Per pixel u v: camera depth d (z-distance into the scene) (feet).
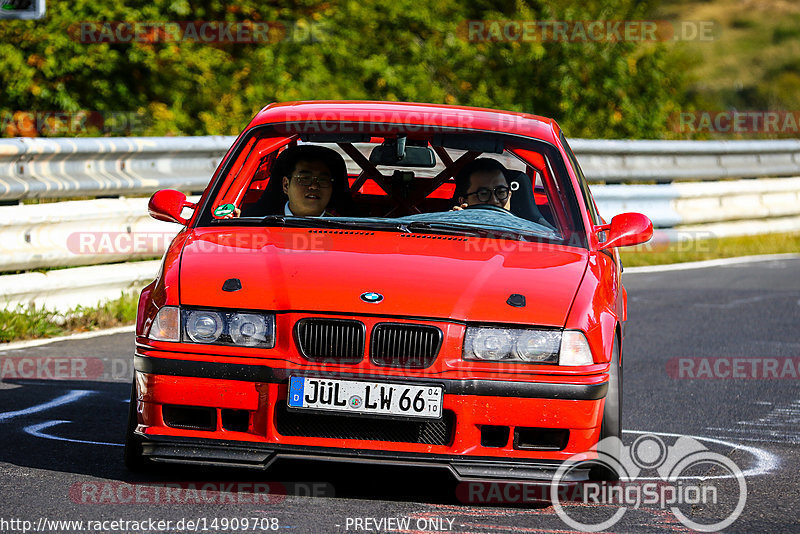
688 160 191.11
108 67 176.04
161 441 53.26
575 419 53.26
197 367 52.85
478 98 227.20
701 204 186.91
